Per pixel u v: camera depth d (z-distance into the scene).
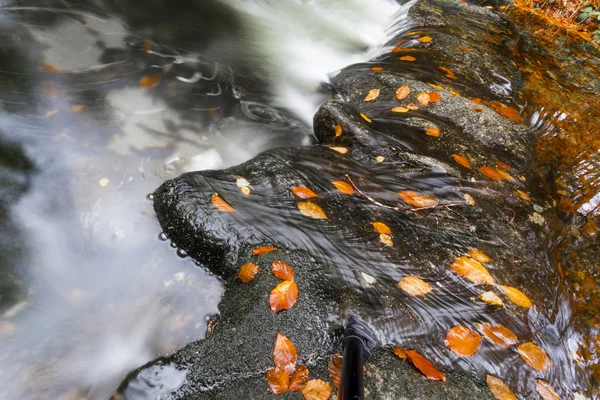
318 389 1.65
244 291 1.78
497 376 1.74
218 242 1.84
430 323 1.78
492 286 1.86
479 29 3.70
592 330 1.91
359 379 1.54
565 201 2.19
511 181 2.15
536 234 2.04
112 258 1.87
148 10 2.95
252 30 3.22
